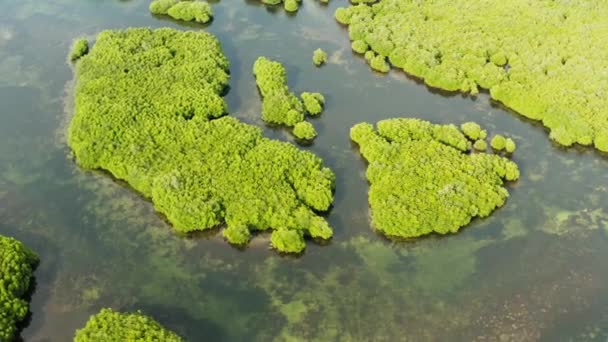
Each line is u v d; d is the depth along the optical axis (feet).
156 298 294.87
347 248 322.75
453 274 310.65
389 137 384.68
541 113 410.52
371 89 443.32
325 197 337.31
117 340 255.50
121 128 369.71
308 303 294.46
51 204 341.21
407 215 326.03
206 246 319.27
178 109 388.98
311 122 409.49
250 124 403.13
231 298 295.69
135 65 431.43
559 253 322.96
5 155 372.17
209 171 344.28
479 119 417.28
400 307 293.84
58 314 285.43
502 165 363.56
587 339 280.31
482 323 286.66
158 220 332.80
